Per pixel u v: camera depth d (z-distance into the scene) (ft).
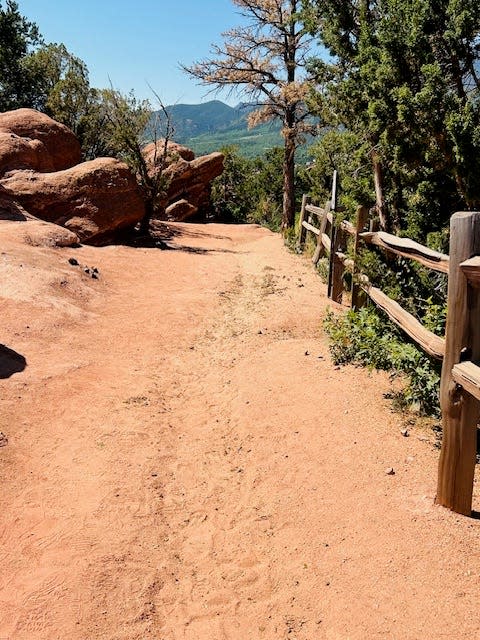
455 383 10.35
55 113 68.80
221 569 11.19
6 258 29.45
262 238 62.64
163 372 21.33
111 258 39.17
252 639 9.51
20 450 15.01
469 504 10.98
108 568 11.06
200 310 29.14
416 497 11.71
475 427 10.48
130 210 46.44
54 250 35.55
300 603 9.99
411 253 14.20
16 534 11.91
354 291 22.58
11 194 41.45
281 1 64.54
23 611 9.91
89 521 12.46
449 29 17.11
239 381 19.62
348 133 22.43
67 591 10.39
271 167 100.48
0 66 82.58
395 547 10.49
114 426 16.80
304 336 23.81
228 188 99.25
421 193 19.53
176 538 12.21
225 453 15.40
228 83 69.92
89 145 69.36
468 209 17.85
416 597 9.41
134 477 14.26
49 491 13.46
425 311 17.19
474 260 9.43
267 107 70.85
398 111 17.11
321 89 26.45
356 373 18.03
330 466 13.48
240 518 12.62
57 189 43.70
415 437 14.12
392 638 8.82
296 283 33.88
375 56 19.02
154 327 26.23
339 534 11.27
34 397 17.92
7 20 85.81
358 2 22.24
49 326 23.94
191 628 9.86
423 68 16.55
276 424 16.06
